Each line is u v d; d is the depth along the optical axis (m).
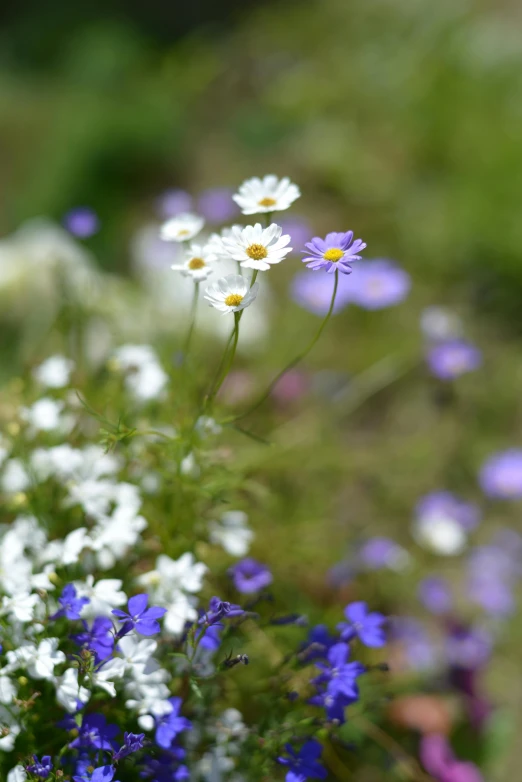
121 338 1.08
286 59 2.21
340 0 2.34
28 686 0.84
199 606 0.93
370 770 0.98
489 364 1.38
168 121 1.86
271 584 1.00
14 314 1.15
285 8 2.42
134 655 0.83
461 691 1.04
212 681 0.88
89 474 0.91
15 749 0.85
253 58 2.21
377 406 1.29
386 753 0.98
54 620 0.84
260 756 0.86
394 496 1.16
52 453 0.90
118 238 1.63
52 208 1.67
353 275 1.11
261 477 1.05
